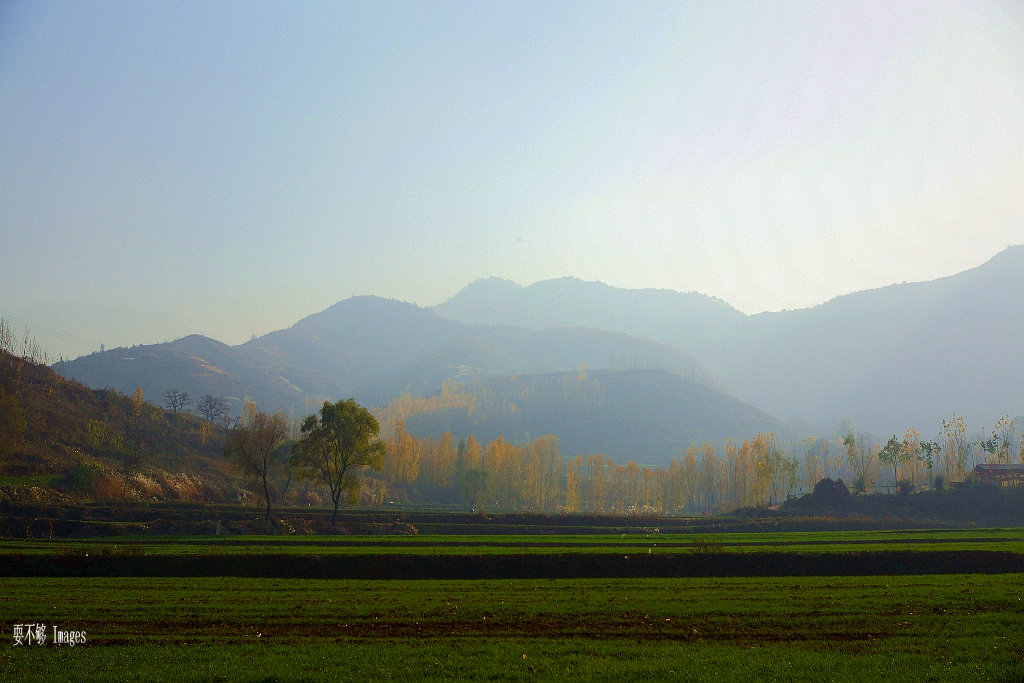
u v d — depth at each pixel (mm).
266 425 112125
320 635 38250
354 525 103312
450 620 42156
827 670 31500
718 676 30625
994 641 36688
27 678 29641
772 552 68125
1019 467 155875
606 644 36125
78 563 60844
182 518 97812
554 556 65625
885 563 66875
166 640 36375
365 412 108062
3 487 100375
